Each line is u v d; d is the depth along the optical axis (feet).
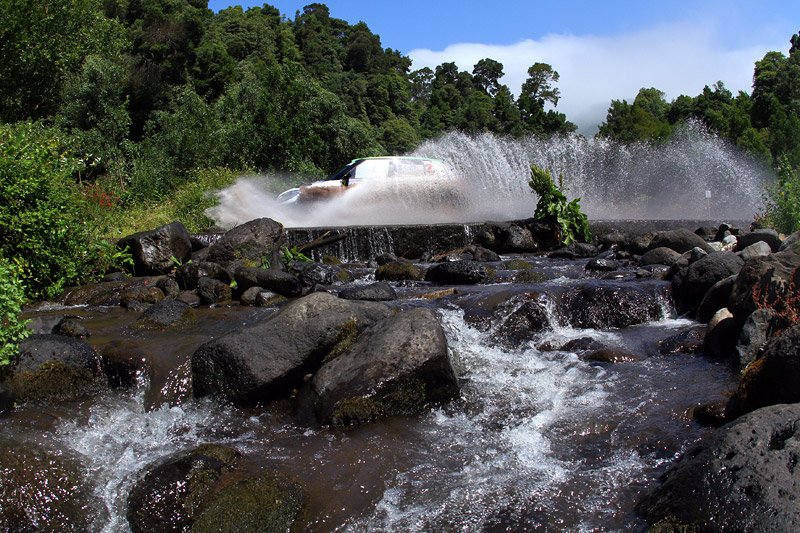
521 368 18.20
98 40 84.23
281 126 68.69
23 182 26.50
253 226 31.01
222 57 136.05
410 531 11.35
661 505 10.79
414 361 15.52
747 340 16.72
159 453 14.14
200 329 20.77
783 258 18.78
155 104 120.67
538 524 11.26
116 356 17.89
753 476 10.11
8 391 15.74
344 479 12.89
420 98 275.80
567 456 13.52
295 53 188.14
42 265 26.89
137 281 28.12
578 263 32.55
